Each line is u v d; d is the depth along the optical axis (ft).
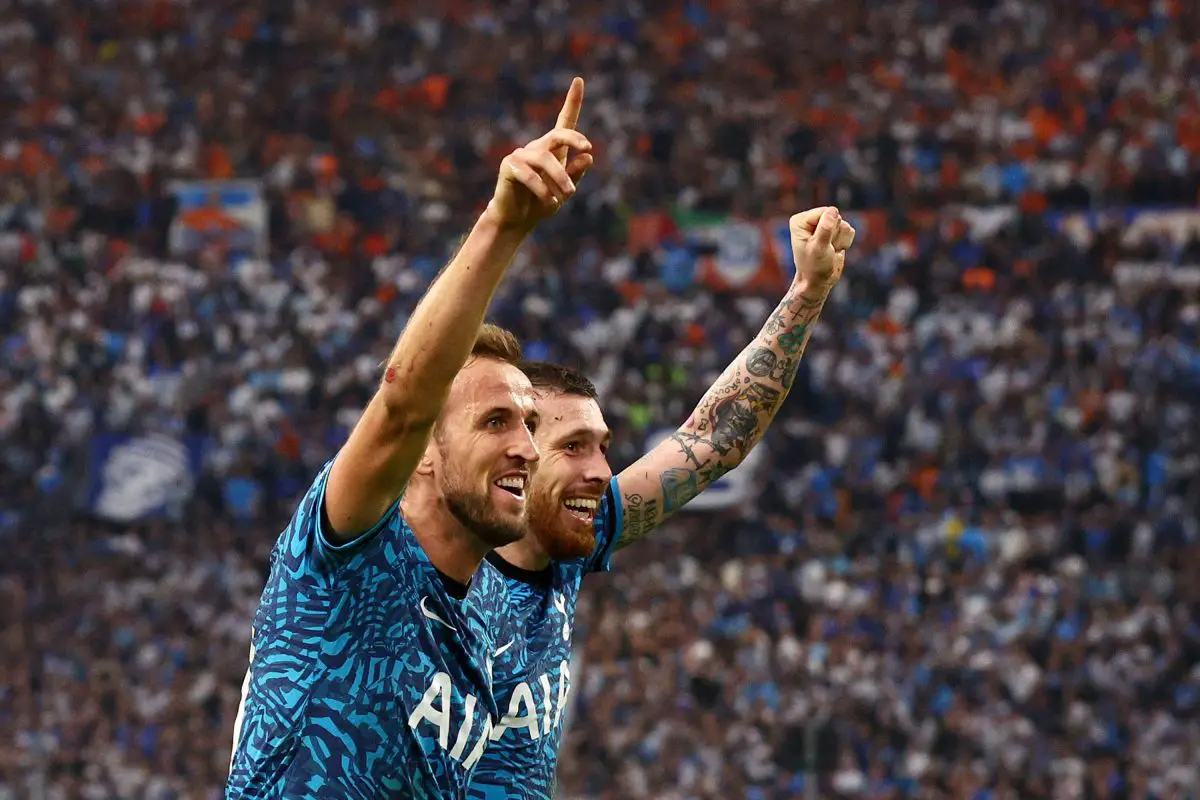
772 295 150.30
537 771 23.58
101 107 168.25
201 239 156.76
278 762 20.13
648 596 114.42
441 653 20.85
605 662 108.68
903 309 143.54
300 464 134.41
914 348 139.54
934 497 126.52
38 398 138.51
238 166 163.63
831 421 134.72
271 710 20.13
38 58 173.37
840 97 166.20
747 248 152.15
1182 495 127.54
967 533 121.80
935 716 106.32
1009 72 167.43
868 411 134.21
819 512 125.80
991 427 132.05
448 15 176.04
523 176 18.28
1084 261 146.72
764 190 157.48
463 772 21.17
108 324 145.18
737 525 122.52
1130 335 139.85
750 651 108.47
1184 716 109.19
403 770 20.45
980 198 155.33
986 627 112.68
